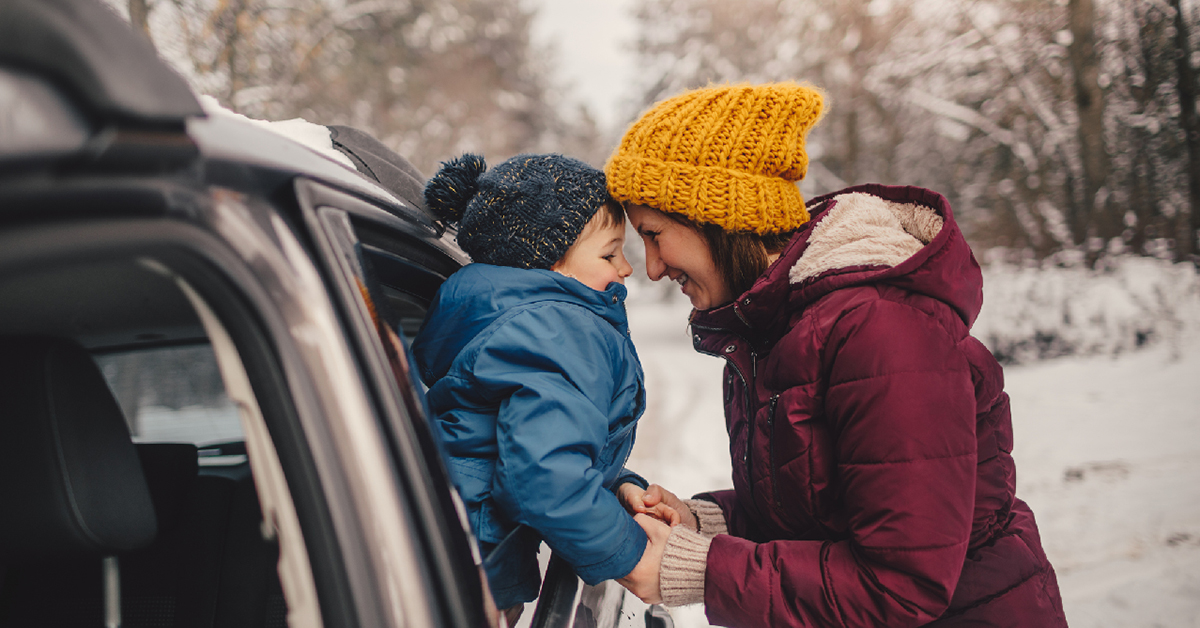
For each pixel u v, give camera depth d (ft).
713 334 4.11
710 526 4.59
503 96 98.02
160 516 3.61
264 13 32.83
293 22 36.55
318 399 1.92
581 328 3.64
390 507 2.03
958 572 3.11
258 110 31.35
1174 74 35.94
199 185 1.66
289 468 1.91
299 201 2.05
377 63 51.31
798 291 3.56
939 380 3.13
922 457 3.06
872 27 54.85
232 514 3.88
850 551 3.29
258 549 3.83
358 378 2.04
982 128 46.93
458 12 67.92
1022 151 44.37
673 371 49.47
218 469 4.12
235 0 28.43
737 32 69.77
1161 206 36.88
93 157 1.30
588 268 4.15
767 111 3.90
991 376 3.51
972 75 47.47
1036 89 43.65
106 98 1.29
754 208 3.81
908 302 3.25
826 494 3.44
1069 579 10.57
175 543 3.83
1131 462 15.72
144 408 4.94
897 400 3.07
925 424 3.07
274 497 1.96
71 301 2.80
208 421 4.97
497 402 3.59
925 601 3.09
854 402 3.16
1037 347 30.53
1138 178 37.65
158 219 1.53
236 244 1.76
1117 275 34.12
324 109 42.57
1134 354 27.22
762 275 3.72
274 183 2.00
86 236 1.35
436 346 3.85
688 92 4.20
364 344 2.10
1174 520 12.19
